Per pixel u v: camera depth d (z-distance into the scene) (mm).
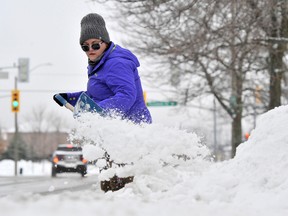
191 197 7758
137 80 9594
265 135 9242
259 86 44188
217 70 39312
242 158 8953
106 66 9234
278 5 29281
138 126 8461
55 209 4203
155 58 35656
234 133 50000
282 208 7441
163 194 7781
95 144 8555
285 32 31703
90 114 8344
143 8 28547
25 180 42875
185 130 8516
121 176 8281
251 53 32750
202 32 28422
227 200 7891
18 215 3789
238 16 27500
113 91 9164
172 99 46625
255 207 7492
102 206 4840
